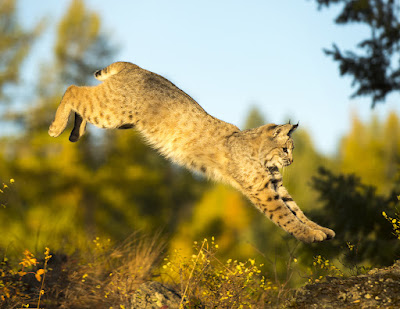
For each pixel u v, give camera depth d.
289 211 10.91
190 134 11.34
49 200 34.41
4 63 41.06
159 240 13.20
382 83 15.13
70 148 36.22
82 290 9.95
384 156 26.59
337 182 15.15
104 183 36.66
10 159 35.62
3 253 12.04
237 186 11.40
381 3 14.48
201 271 8.91
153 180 37.56
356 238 12.91
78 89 11.90
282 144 11.62
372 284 8.20
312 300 8.17
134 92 11.46
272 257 12.83
